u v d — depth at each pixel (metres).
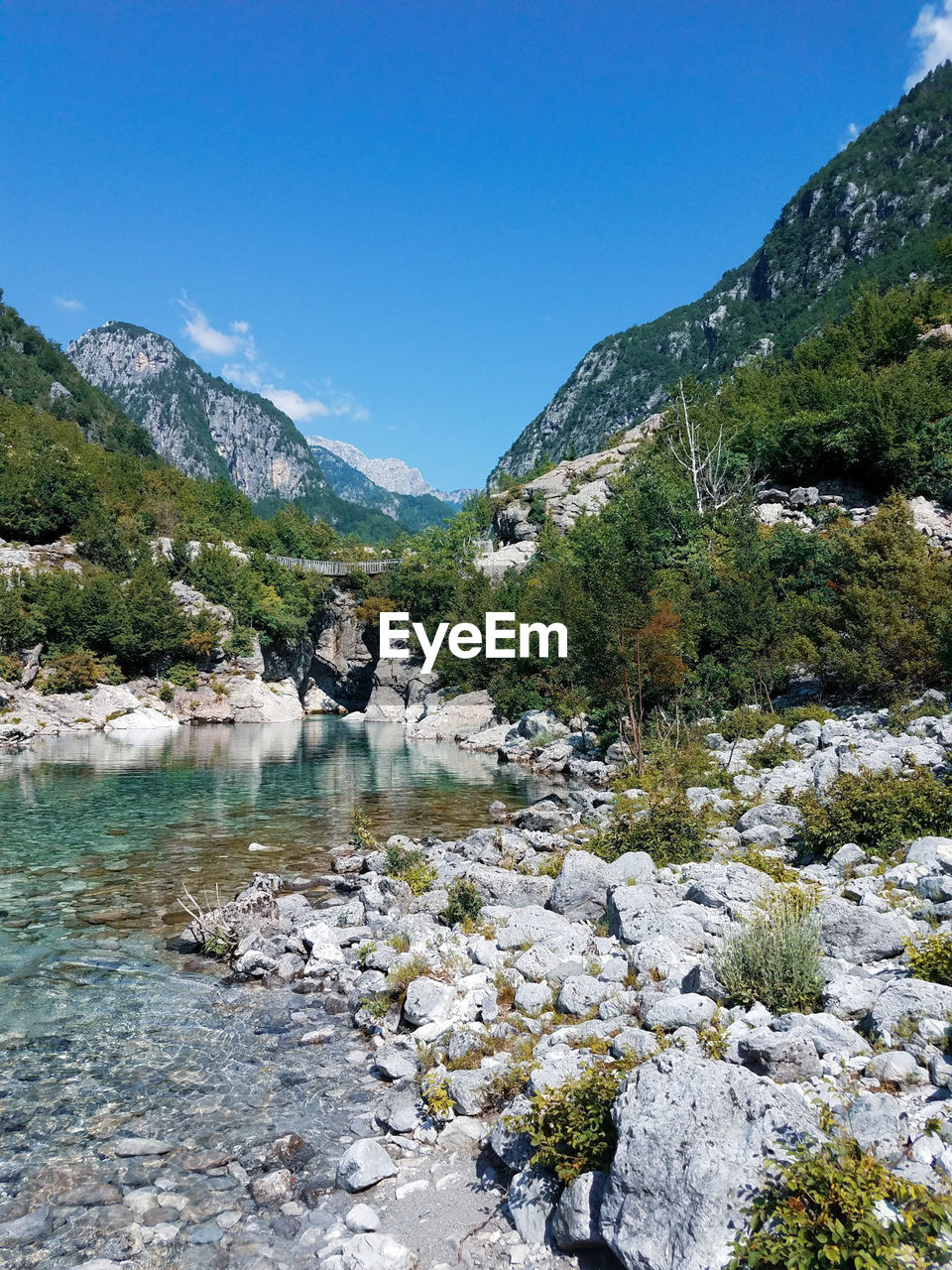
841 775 14.97
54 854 18.89
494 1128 6.58
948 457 45.94
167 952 12.37
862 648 27.59
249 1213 6.06
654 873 13.00
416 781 31.75
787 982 7.96
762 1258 4.28
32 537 75.00
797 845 14.80
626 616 27.34
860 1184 4.37
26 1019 9.82
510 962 10.55
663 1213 4.78
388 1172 6.46
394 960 11.03
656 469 61.38
